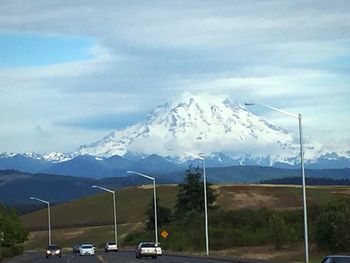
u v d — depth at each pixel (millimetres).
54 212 197250
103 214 186375
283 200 154500
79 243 160125
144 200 191250
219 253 90062
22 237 102625
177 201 145125
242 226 117438
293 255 72562
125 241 141625
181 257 81562
